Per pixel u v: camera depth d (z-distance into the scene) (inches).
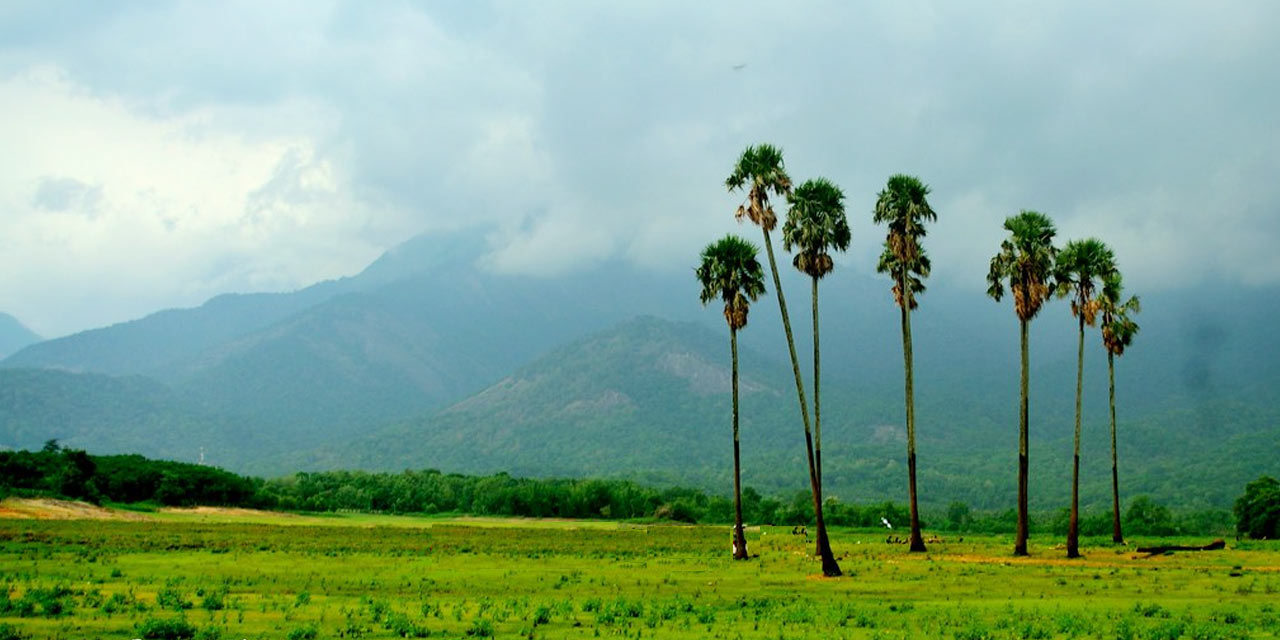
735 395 3125.0
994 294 3149.6
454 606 1700.3
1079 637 1400.1
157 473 6702.8
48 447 7322.8
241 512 6811.0
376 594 1941.4
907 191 3065.9
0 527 3924.7
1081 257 3036.4
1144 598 1911.9
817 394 2817.4
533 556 3203.7
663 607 1705.2
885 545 3565.5
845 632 1437.0
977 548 3334.2
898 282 3282.5
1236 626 1508.4
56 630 1349.7
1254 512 4911.4
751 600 1884.8
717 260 3132.4
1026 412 3063.5
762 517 7401.6
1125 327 3595.0
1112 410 3693.4
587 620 1555.1
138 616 1497.3
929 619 1588.3
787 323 2628.0
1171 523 6166.3
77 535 3629.4
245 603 1716.3
